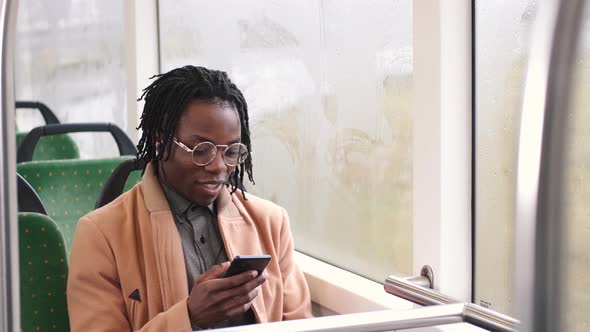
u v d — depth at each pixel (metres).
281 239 1.55
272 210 1.55
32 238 1.47
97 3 3.17
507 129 1.26
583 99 1.10
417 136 1.37
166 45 2.74
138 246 1.39
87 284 1.35
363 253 1.69
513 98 1.24
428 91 1.33
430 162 1.34
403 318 0.81
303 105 1.90
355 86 1.67
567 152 0.37
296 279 1.57
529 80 0.38
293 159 1.96
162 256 1.35
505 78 1.26
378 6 1.57
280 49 1.99
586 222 1.12
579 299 1.13
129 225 1.39
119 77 3.06
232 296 1.23
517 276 0.38
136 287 1.36
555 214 0.37
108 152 3.21
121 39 3.01
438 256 1.34
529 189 0.38
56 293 1.49
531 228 0.38
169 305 1.33
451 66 1.30
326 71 1.79
